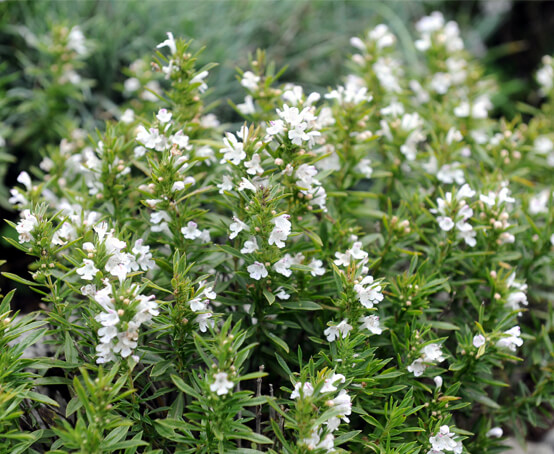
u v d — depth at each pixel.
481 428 0.55
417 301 0.52
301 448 0.46
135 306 0.46
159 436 0.50
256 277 0.50
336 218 0.57
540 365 0.57
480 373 0.56
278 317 0.53
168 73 0.54
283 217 0.49
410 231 0.56
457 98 0.71
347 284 0.49
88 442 0.45
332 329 0.50
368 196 0.59
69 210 0.56
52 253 0.49
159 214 0.52
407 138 0.60
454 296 0.56
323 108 0.56
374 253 0.56
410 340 0.51
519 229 0.56
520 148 0.63
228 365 0.46
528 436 0.62
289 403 0.48
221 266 0.53
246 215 0.51
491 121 0.67
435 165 0.60
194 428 0.47
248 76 0.57
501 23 1.11
